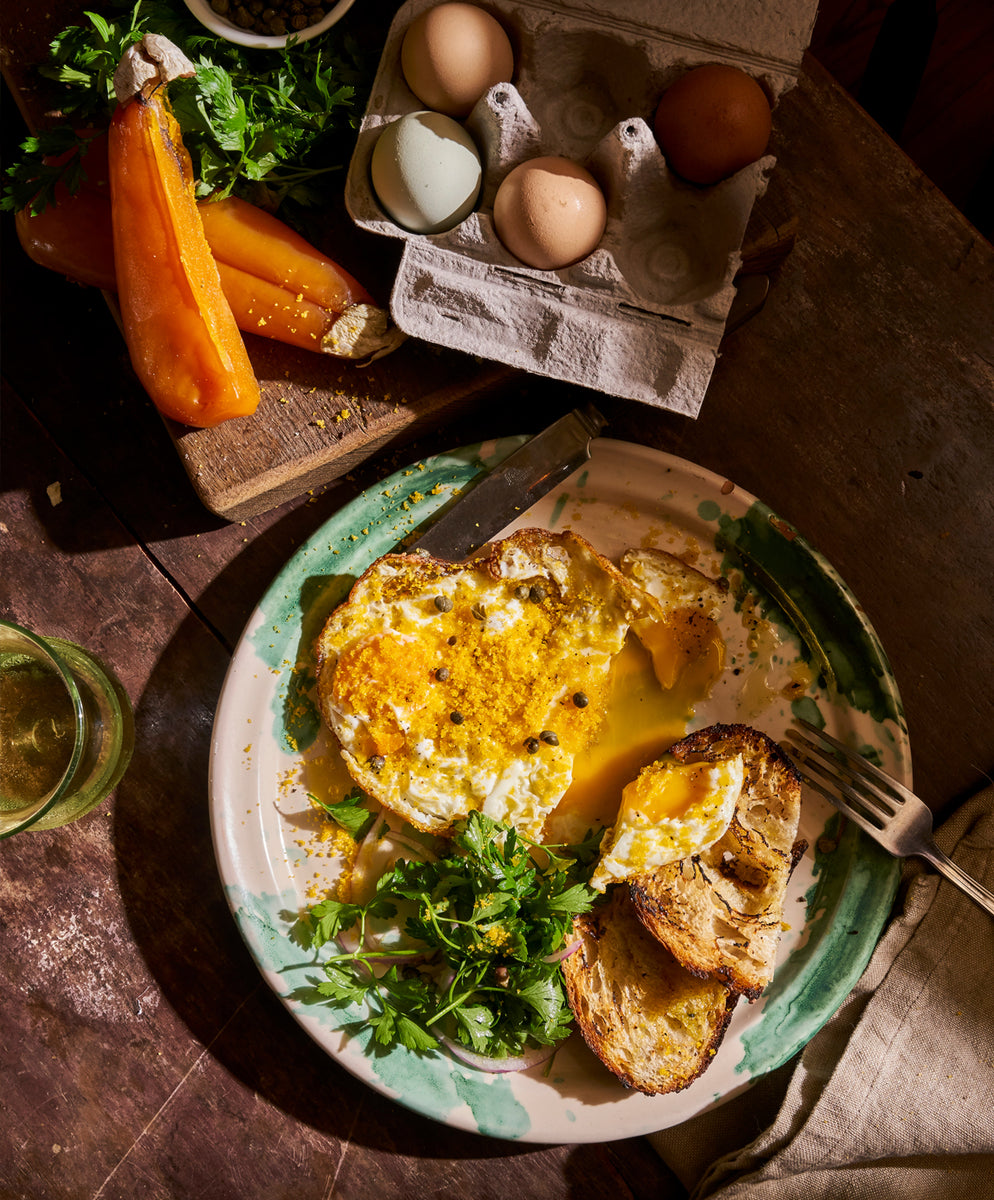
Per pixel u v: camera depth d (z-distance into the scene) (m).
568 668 0.66
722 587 0.67
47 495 0.68
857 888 0.65
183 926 0.67
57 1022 0.67
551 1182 0.67
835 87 0.68
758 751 0.65
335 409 0.64
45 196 0.61
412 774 0.65
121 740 0.67
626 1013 0.65
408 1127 0.67
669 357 0.61
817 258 0.68
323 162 0.64
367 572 0.64
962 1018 0.66
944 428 0.68
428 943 0.63
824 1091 0.65
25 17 0.63
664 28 0.61
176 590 0.69
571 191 0.59
